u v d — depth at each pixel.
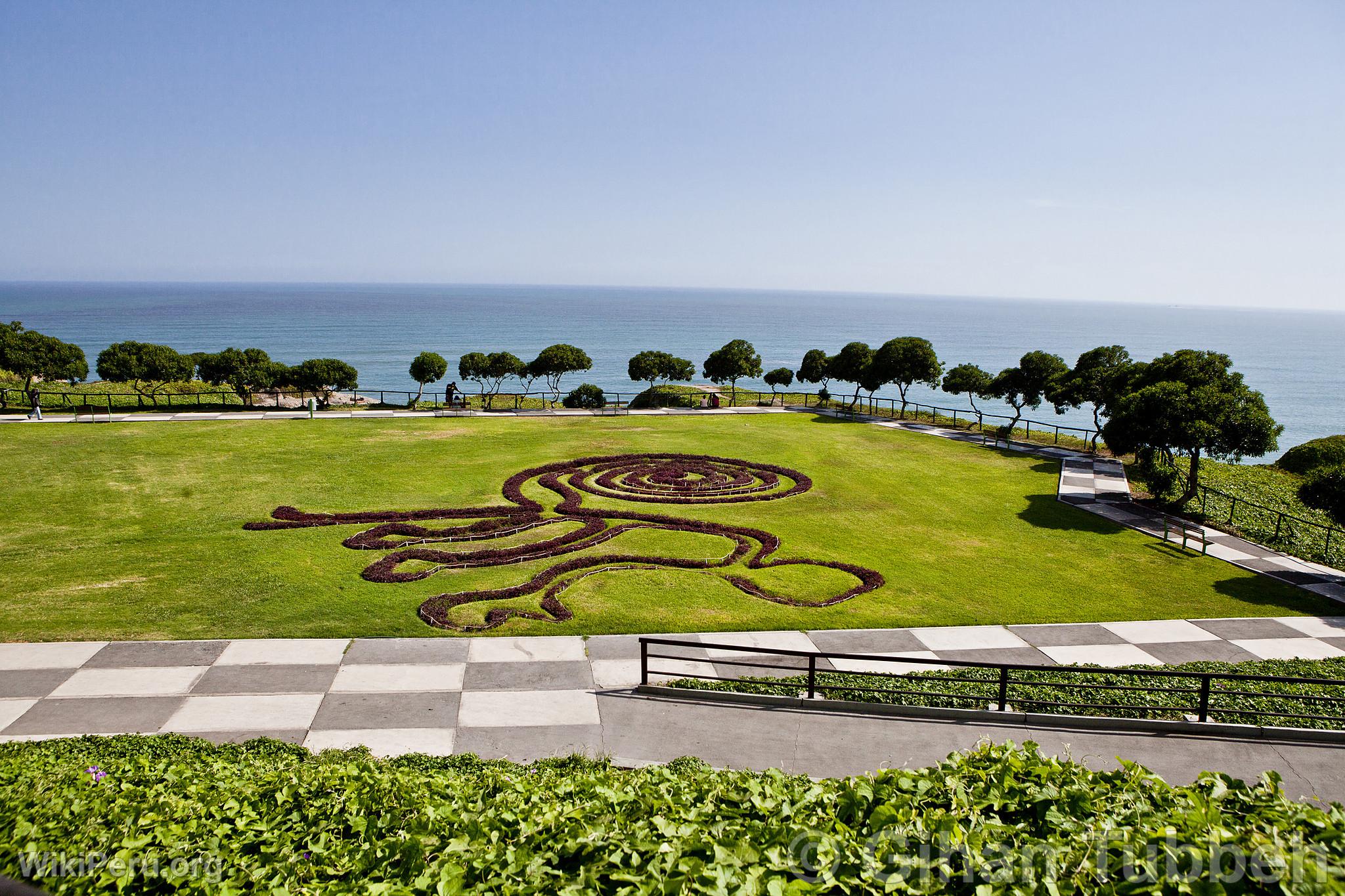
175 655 15.94
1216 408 26.58
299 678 15.08
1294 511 29.31
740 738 12.96
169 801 7.34
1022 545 24.39
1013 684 13.79
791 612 18.97
